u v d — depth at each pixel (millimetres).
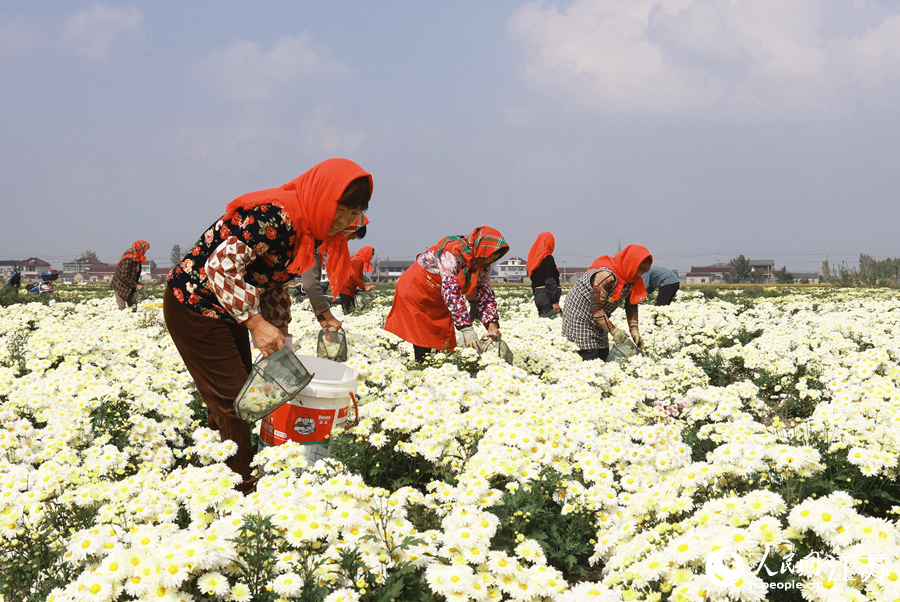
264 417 3625
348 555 2305
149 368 5383
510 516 2949
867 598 2102
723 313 13453
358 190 3373
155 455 3750
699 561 2248
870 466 3309
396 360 5844
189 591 2158
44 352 5719
